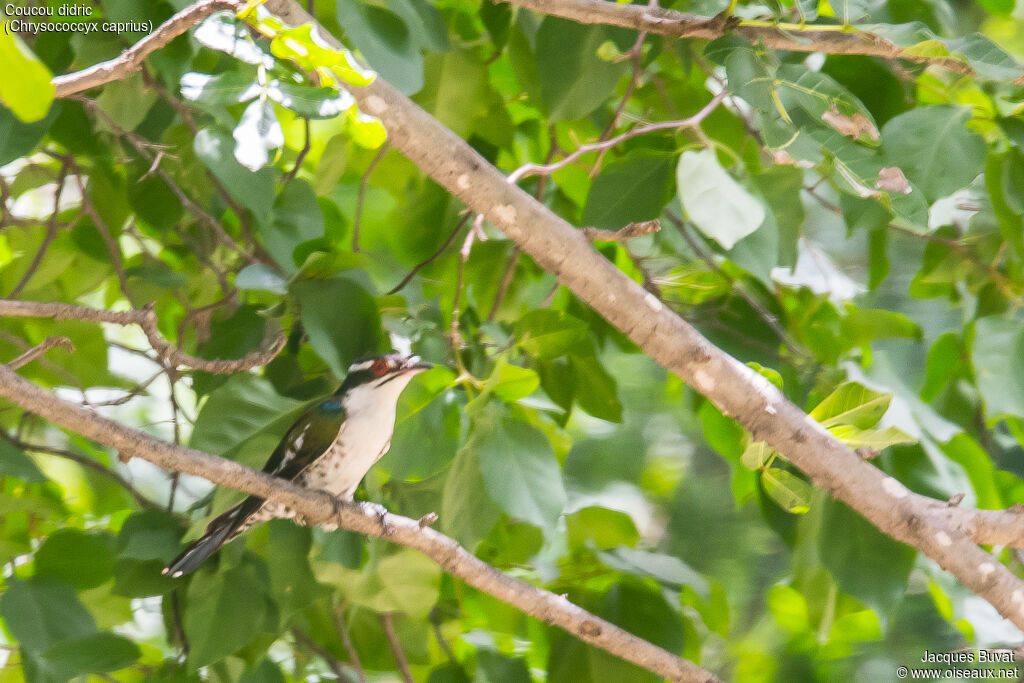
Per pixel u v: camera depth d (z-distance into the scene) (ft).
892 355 34.47
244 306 31.63
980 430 35.27
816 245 42.04
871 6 31.48
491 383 25.99
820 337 34.58
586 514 34.40
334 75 18.58
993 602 23.22
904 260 46.80
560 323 28.84
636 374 54.90
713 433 33.17
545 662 33.65
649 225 23.38
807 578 30.94
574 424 55.31
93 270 37.55
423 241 34.50
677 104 36.19
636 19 25.22
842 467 23.80
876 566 28.09
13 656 30.83
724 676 43.06
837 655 36.47
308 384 29.63
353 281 26.86
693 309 34.86
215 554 28.45
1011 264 33.45
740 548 51.98
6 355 35.47
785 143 24.17
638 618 30.78
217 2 18.97
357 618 33.12
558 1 24.81
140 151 32.12
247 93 18.10
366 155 35.01
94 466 31.01
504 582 25.66
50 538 28.91
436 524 30.32
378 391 28.22
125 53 19.43
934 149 25.55
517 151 39.32
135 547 27.20
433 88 31.83
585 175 37.06
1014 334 28.84
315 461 28.89
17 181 35.63
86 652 26.37
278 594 27.89
